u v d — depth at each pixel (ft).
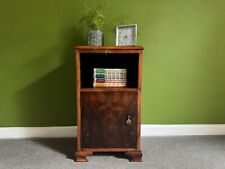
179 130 8.21
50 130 8.01
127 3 7.61
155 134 8.19
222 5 7.73
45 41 7.63
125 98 6.56
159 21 7.73
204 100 8.16
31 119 7.97
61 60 7.74
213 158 6.79
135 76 7.22
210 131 8.25
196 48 7.91
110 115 6.60
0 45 7.56
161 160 6.68
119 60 7.39
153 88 8.05
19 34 7.55
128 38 6.86
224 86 8.13
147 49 7.85
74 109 8.00
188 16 7.75
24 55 7.66
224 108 8.23
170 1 7.66
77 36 7.64
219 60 7.99
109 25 7.65
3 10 7.41
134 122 6.64
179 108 8.17
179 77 8.02
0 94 7.79
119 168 6.31
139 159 6.63
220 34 7.87
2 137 7.93
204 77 8.05
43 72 7.78
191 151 7.16
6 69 7.68
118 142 6.70
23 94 7.84
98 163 6.53
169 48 7.88
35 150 7.18
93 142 6.67
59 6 7.50
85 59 7.44
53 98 7.92
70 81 7.85
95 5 7.56
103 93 6.52
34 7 7.47
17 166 6.35
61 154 6.97
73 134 8.07
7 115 7.89
